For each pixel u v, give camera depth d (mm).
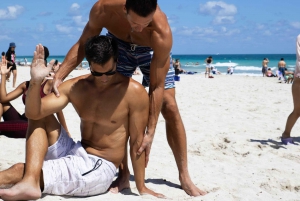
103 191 3498
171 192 3818
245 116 9000
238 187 4176
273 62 71562
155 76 3389
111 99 3301
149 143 3459
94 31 3574
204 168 4867
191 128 7414
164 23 3260
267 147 6098
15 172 3115
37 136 3203
